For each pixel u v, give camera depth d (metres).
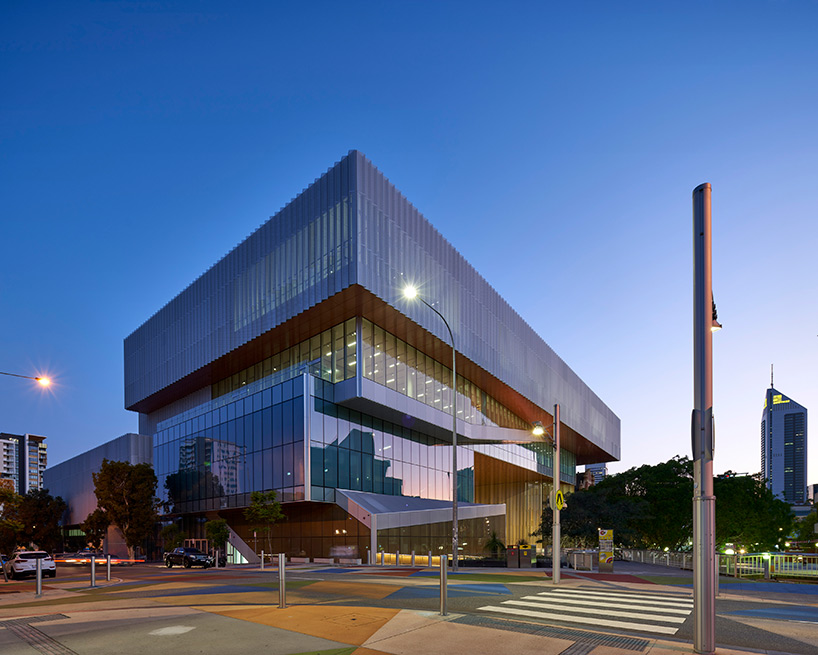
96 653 8.36
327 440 38.38
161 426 57.00
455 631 9.55
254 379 48.09
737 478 63.69
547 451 77.69
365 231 35.00
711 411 8.23
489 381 53.06
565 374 71.50
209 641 8.95
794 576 24.64
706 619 7.95
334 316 38.78
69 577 30.03
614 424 96.31
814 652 8.96
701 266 8.54
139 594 16.38
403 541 37.44
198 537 48.72
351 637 9.13
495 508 49.16
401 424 45.81
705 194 8.63
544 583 18.64
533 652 8.22
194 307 50.72
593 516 47.69
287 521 41.25
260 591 16.09
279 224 40.97
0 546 66.88
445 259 43.91
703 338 8.37
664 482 59.38
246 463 42.56
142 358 59.66
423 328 40.53
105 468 51.38
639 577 21.47
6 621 11.51
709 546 8.02
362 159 35.59
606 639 9.08
